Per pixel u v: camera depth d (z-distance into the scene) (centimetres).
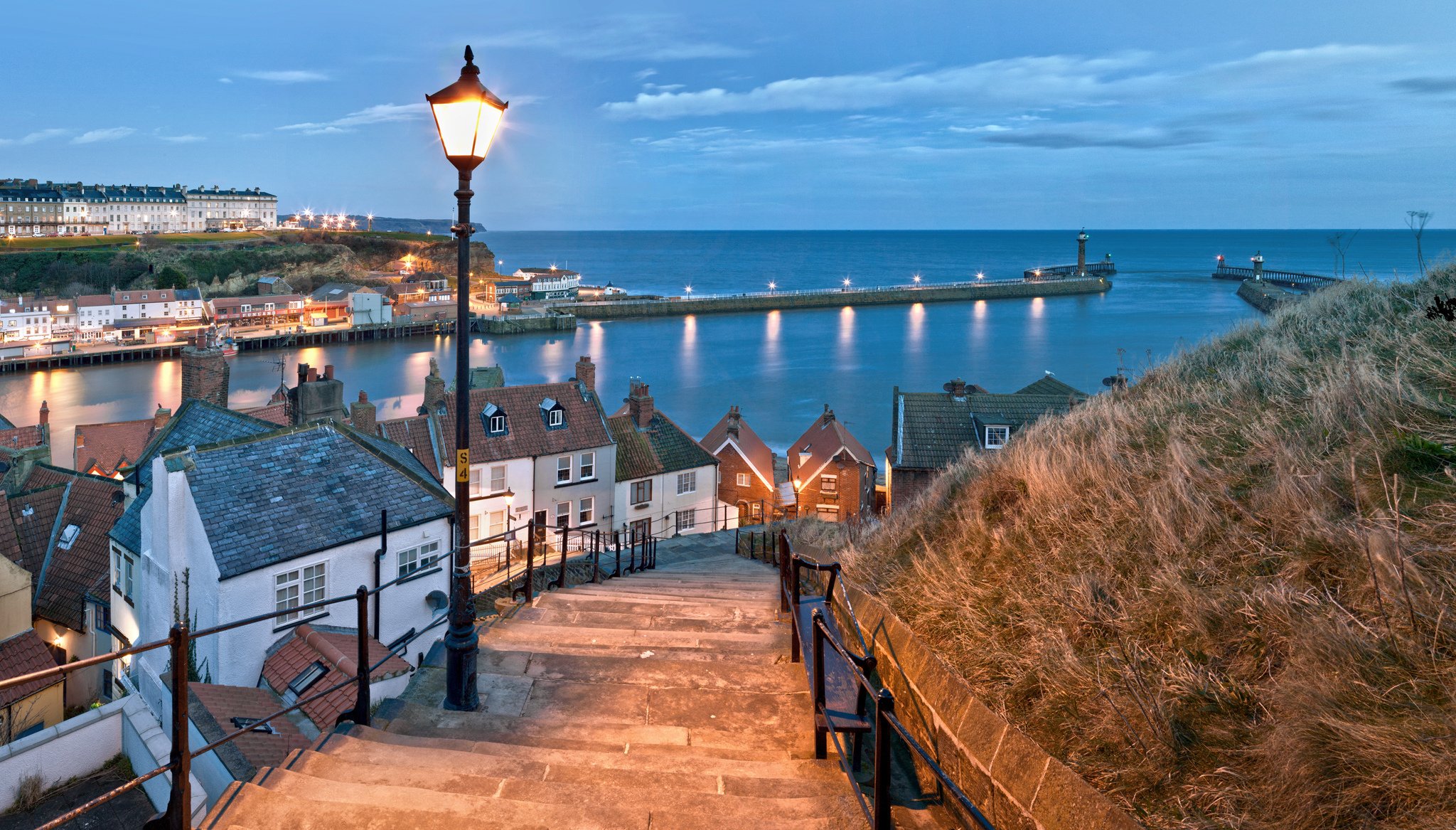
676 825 514
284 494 2186
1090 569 648
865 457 5322
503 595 2448
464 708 747
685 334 15438
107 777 1035
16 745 973
